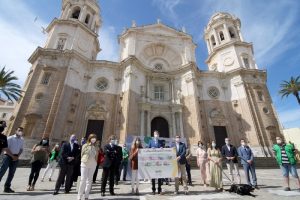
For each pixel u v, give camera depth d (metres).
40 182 9.80
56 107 22.12
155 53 33.34
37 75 23.59
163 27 34.22
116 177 9.87
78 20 29.80
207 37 39.31
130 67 26.98
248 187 6.77
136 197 6.41
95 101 25.67
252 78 30.34
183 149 7.69
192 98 27.39
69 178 7.20
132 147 7.87
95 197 6.43
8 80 23.62
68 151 7.41
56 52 25.31
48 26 29.98
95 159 6.18
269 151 24.80
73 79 24.81
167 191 7.58
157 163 7.30
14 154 7.17
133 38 31.06
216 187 7.82
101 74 27.67
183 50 32.66
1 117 54.81
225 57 33.59
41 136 20.47
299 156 21.27
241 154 9.05
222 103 29.44
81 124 23.98
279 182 9.93
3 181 9.20
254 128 25.95
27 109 21.41
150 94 28.72
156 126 27.03
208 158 8.95
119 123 24.30
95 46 33.00
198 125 25.33
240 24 38.12
